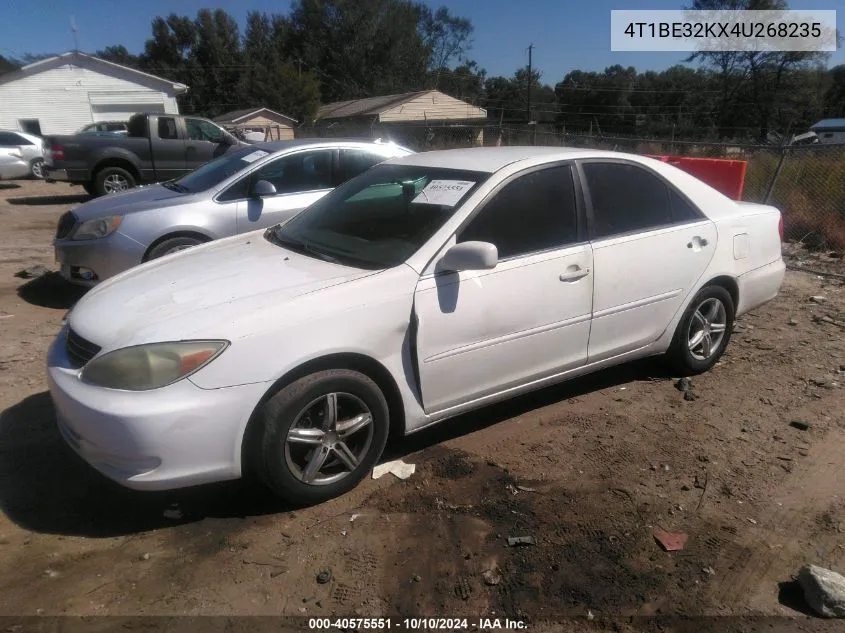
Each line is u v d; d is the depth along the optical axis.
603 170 4.09
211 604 2.61
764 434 3.97
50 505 3.21
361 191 4.13
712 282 4.61
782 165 9.98
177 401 2.79
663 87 70.56
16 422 3.97
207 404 2.83
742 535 3.07
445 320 3.37
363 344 3.15
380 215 3.81
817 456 3.73
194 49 70.06
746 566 2.87
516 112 78.62
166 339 2.86
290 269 3.45
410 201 3.77
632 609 2.62
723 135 52.84
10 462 3.55
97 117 33.94
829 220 9.12
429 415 3.50
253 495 3.31
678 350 4.56
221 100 69.56
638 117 70.75
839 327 5.86
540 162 3.83
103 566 2.81
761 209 5.00
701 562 2.88
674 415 4.20
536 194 3.77
